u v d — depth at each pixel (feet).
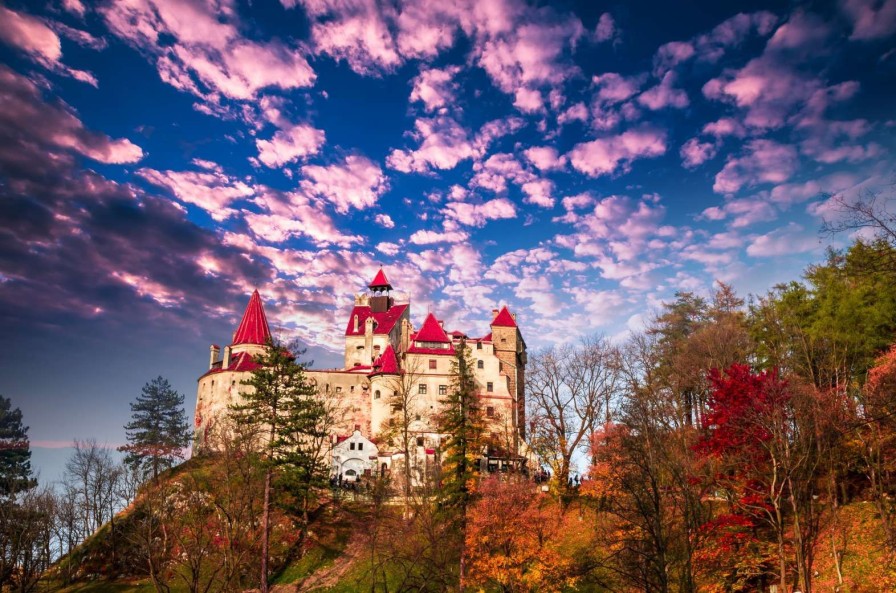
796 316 176.86
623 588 139.74
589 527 175.83
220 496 200.03
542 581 154.40
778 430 118.93
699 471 136.77
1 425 286.46
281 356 207.31
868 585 115.65
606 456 163.73
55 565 209.05
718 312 238.89
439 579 162.09
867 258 77.00
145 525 191.62
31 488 237.66
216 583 177.58
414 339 295.89
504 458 243.60
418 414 273.75
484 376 288.51
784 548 129.59
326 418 234.38
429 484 203.31
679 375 188.85
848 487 147.95
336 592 170.91
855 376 155.22
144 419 306.55
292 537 199.72
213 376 296.92
